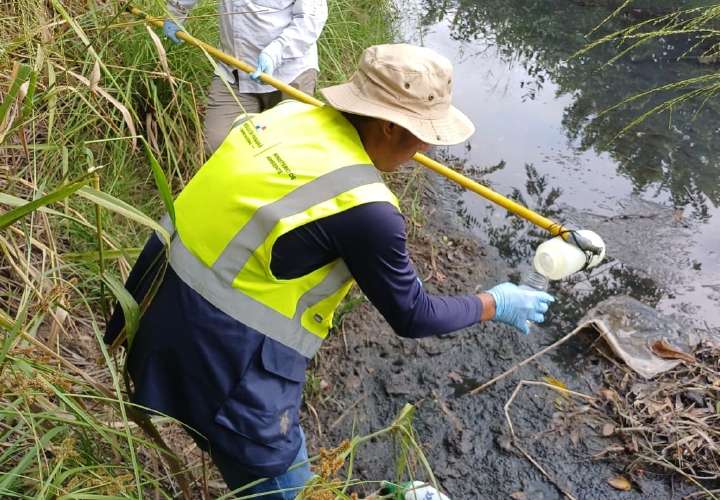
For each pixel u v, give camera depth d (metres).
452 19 6.79
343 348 3.09
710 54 6.13
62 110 2.87
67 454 1.57
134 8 3.22
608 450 2.71
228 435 1.69
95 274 2.05
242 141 1.70
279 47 3.23
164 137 3.34
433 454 2.70
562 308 3.41
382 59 1.61
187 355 1.66
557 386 2.97
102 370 2.44
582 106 5.35
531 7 7.17
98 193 1.48
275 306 1.64
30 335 1.67
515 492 2.58
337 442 2.71
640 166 4.64
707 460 2.64
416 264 3.63
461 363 3.07
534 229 3.98
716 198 4.34
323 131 1.66
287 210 1.56
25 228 1.90
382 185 1.61
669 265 3.74
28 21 2.79
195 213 1.68
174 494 2.10
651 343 3.12
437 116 1.63
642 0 7.10
